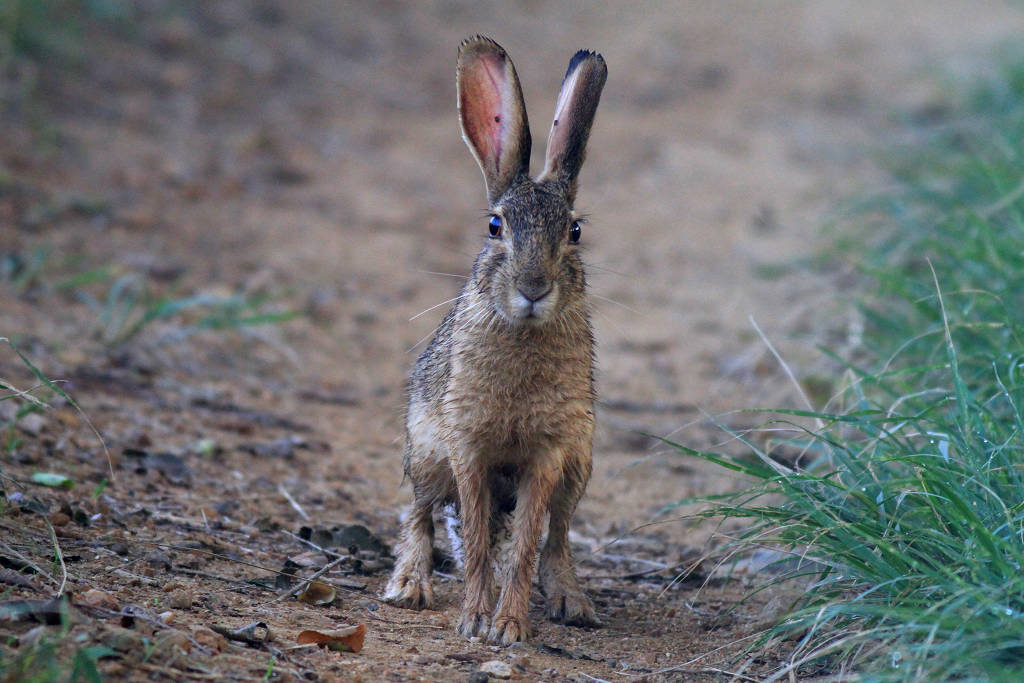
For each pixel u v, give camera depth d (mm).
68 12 26125
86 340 12906
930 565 6570
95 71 24297
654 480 11422
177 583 7211
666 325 16547
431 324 16062
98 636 5641
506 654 6867
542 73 30859
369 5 34938
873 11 39156
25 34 23406
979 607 5629
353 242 18703
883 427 8367
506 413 7336
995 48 25078
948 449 7355
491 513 8297
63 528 7723
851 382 9602
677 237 20422
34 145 19484
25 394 8070
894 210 14242
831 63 32875
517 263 7227
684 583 8719
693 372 14812
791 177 23250
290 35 30703
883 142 23188
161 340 13547
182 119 23188
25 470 8844
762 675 6586
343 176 22109
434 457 7852
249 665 5855
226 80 26219
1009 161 13695
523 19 36656
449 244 19281
